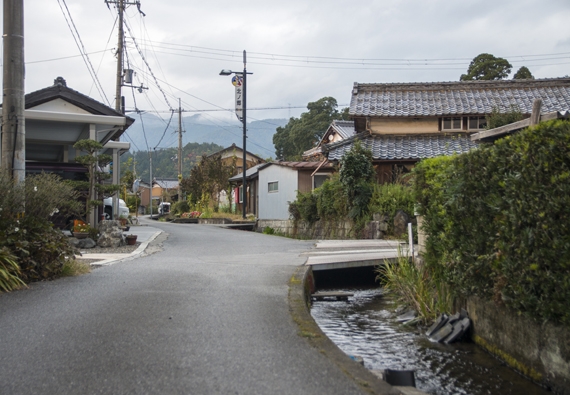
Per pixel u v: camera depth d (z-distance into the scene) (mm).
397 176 16750
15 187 7492
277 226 22172
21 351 3986
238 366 3680
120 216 23297
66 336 4379
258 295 6141
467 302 5816
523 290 4258
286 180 24016
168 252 11164
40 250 7074
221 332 4531
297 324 4848
